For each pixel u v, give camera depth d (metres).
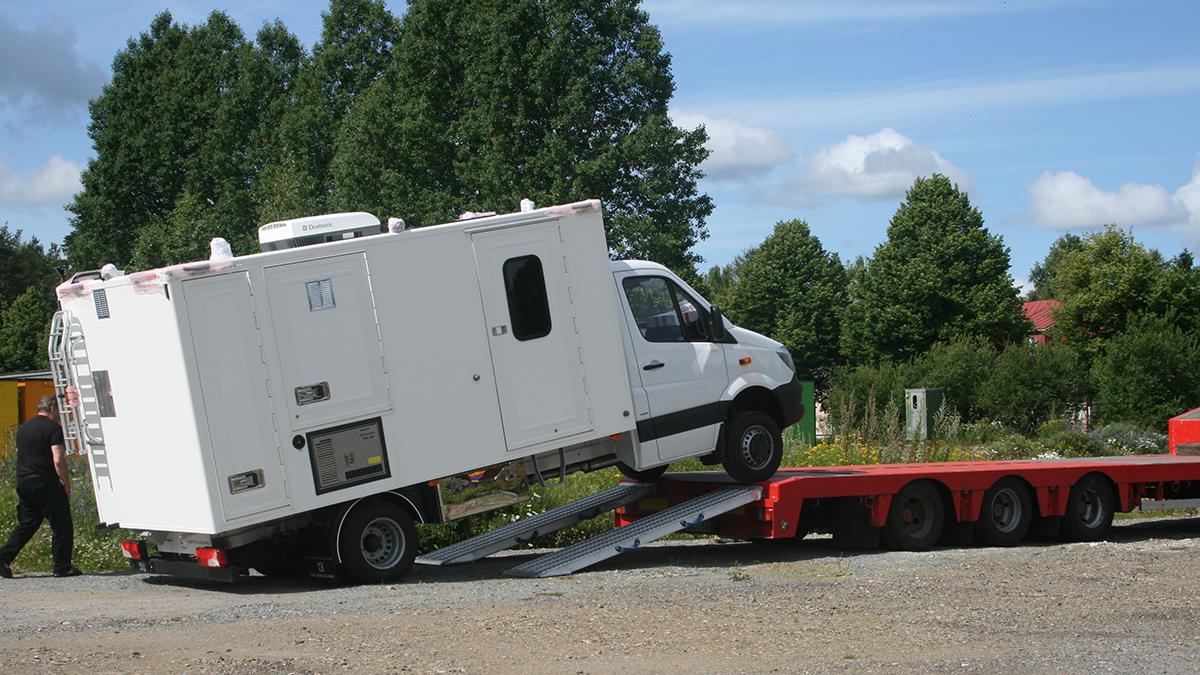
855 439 21.70
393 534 11.70
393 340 11.44
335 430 11.15
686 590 10.76
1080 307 57.34
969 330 59.78
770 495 13.18
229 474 10.70
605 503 14.16
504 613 9.44
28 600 10.98
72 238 55.41
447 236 11.77
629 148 37.38
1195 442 22.17
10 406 34.56
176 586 12.00
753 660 7.74
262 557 11.52
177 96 52.97
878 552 13.91
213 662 7.53
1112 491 15.88
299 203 40.06
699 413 13.16
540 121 38.97
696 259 39.16
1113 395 41.94
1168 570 12.09
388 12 47.56
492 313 11.94
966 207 61.72
